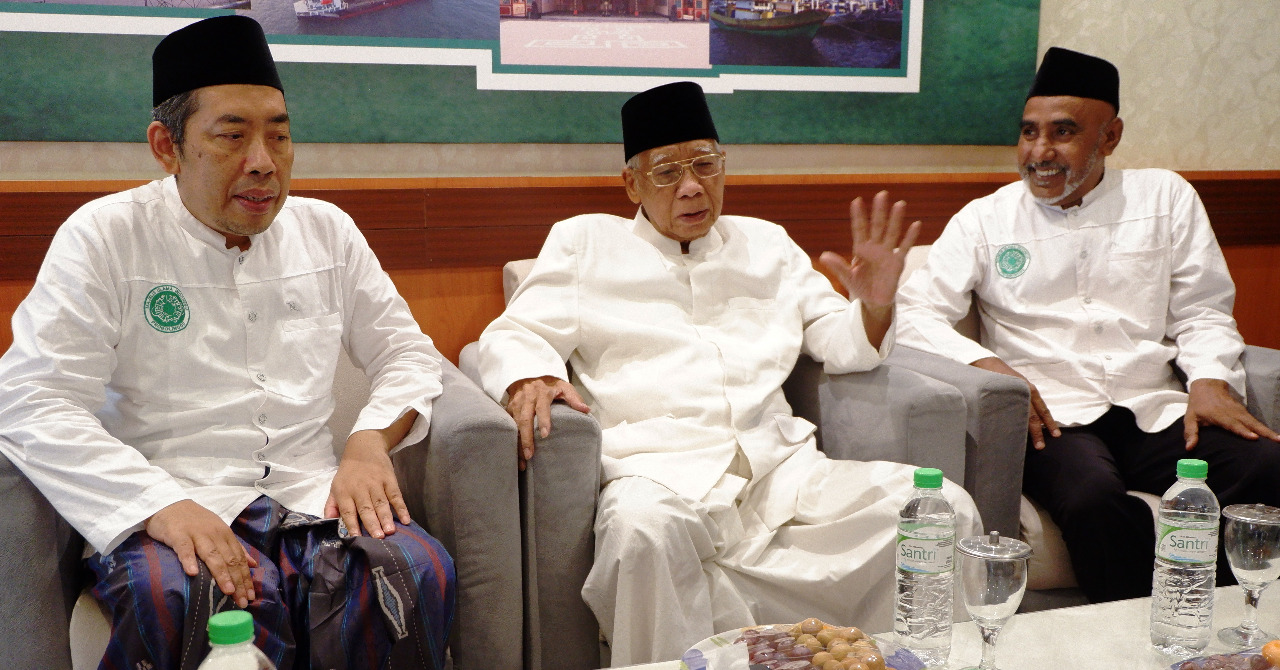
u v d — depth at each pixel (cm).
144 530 153
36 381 154
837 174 275
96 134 222
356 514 165
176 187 173
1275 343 304
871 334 208
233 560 147
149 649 141
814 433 224
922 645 137
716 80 264
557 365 200
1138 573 203
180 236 169
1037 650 136
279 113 165
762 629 133
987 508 203
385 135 242
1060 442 215
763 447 202
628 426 202
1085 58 229
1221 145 293
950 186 282
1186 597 137
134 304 166
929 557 137
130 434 167
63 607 153
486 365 202
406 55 240
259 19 228
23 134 217
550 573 179
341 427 212
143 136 226
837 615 183
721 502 186
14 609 149
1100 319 234
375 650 155
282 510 171
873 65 277
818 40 271
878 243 200
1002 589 123
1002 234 245
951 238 250
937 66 283
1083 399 230
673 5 258
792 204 268
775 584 182
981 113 291
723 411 203
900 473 190
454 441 168
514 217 247
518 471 177
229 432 170
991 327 249
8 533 148
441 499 172
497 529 171
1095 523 198
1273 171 292
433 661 157
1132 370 230
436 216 241
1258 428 208
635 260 218
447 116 246
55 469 149
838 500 191
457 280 245
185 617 141
